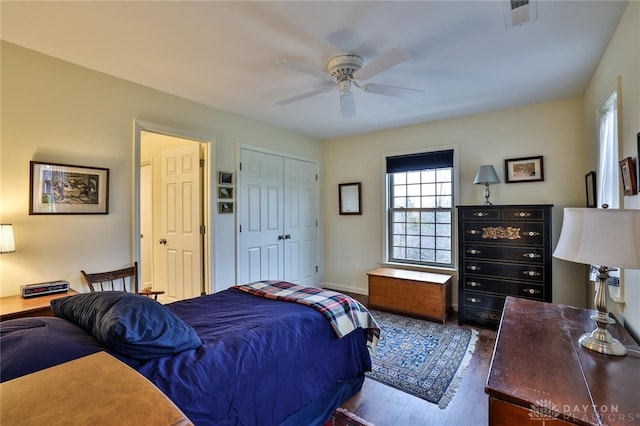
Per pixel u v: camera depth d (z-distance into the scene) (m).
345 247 4.86
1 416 0.53
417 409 1.98
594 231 1.21
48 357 1.02
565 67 2.49
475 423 1.85
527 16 1.70
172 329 1.36
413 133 4.19
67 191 2.37
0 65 2.08
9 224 2.03
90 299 1.46
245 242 3.79
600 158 2.49
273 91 2.96
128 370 0.71
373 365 2.52
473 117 3.75
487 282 3.26
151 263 4.44
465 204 3.79
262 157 4.03
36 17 1.80
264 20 1.84
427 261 4.18
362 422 1.87
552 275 3.20
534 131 3.38
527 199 3.43
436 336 3.06
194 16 1.79
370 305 3.92
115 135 2.63
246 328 1.64
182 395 1.17
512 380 1.08
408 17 1.82
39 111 2.24
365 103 3.30
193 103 3.22
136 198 2.74
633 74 1.65
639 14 1.55
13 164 2.14
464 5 1.71
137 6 1.70
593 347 1.29
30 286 2.11
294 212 4.52
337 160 4.93
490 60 2.36
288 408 1.58
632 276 1.63
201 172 3.45
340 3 1.69
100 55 2.26
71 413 0.55
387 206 4.47
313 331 1.84
